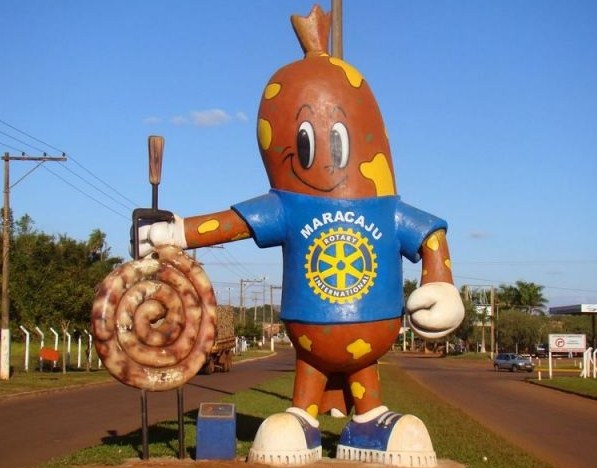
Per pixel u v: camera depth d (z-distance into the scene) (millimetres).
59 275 38156
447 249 9320
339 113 9312
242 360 54438
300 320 9078
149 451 10633
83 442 12898
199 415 9617
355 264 9031
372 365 9453
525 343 86500
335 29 11891
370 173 9289
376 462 9016
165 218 9312
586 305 40969
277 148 9438
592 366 38844
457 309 8906
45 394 23422
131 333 8867
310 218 9172
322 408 9641
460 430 14117
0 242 52500
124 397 22359
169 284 9023
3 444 12703
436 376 38250
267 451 8914
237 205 9391
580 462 11562
